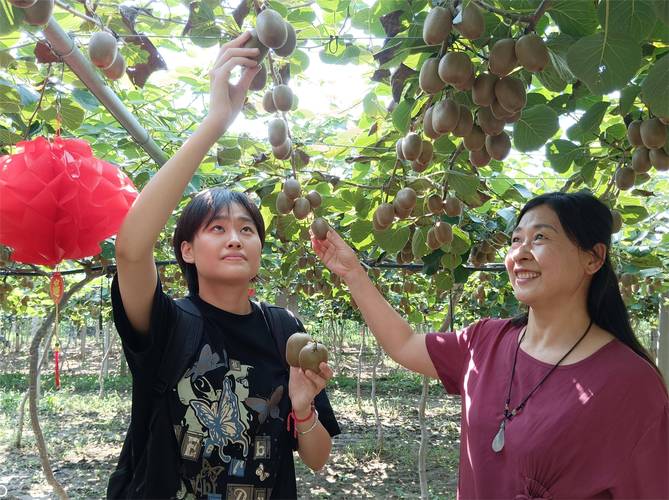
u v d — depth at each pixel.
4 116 2.81
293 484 1.86
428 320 8.56
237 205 1.86
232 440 1.72
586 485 1.51
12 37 2.21
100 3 1.96
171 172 1.54
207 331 1.79
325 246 2.34
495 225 3.68
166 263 4.91
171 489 1.66
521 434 1.59
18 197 1.46
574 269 1.70
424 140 1.99
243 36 1.63
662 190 4.92
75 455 8.47
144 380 1.68
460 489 1.83
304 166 2.77
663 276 5.09
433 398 14.02
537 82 2.41
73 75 2.43
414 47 1.71
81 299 13.32
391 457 8.67
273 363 1.90
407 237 2.71
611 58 1.41
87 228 1.54
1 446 8.80
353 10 2.29
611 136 2.33
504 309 7.33
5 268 4.98
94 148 3.52
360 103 3.01
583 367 1.62
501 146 1.73
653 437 1.54
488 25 1.60
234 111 1.64
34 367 5.06
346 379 16.27
